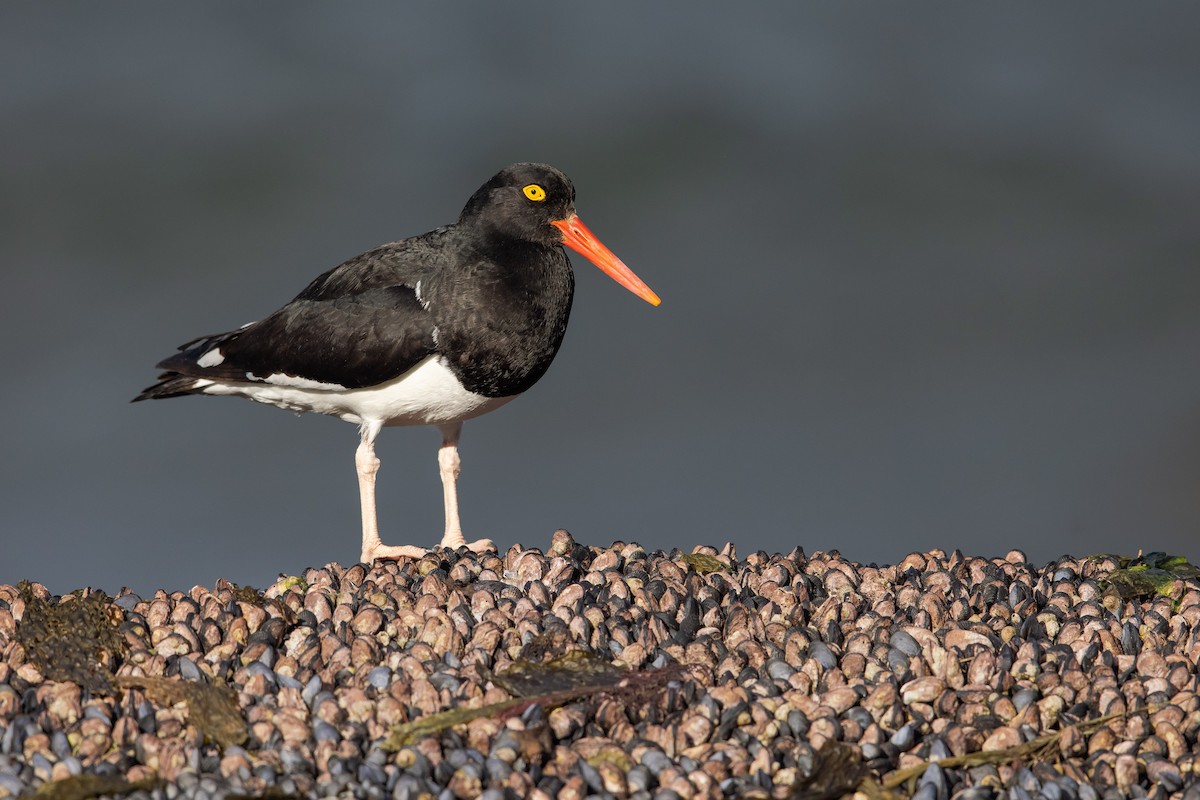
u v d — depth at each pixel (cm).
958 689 1057
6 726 980
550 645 1095
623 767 948
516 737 951
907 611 1190
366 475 1481
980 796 925
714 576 1266
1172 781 948
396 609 1190
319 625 1151
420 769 927
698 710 1004
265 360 1483
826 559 1380
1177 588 1287
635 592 1223
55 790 883
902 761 968
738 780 931
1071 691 1052
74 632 1091
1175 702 1032
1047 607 1227
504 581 1263
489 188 1483
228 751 945
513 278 1453
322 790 899
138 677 1035
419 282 1443
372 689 1027
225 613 1151
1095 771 957
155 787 905
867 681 1066
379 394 1455
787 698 1025
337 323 1441
